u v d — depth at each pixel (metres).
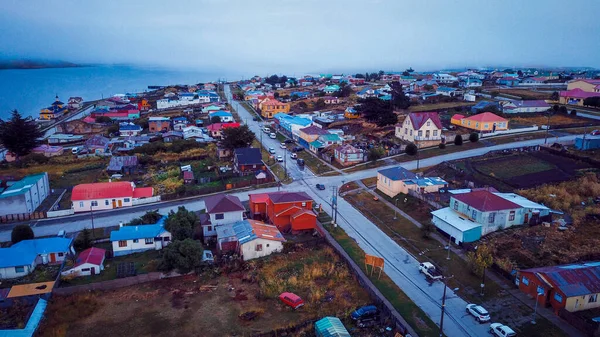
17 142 80.69
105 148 87.50
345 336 28.94
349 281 38.06
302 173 70.56
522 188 53.81
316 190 62.28
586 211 46.41
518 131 83.31
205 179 67.00
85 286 36.94
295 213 48.91
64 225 51.53
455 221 45.06
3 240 46.81
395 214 52.19
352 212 54.00
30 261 39.84
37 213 53.62
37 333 31.27
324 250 43.53
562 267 34.78
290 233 48.62
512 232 43.62
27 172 73.94
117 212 55.59
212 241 47.12
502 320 31.78
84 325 32.56
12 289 36.31
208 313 33.97
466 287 36.41
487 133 82.94
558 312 32.22
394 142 81.25
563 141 74.25
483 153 72.06
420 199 54.28
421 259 41.59
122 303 35.47
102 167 76.81
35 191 56.31
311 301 35.03
